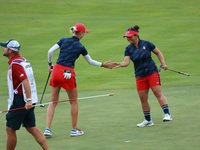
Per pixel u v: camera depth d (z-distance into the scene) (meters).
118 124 24.88
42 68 52.16
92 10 104.31
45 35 75.19
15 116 18.00
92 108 30.30
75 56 23.38
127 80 45.06
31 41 70.19
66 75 22.94
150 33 74.94
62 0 118.06
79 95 36.88
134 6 109.94
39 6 109.06
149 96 34.47
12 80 17.81
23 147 20.39
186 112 27.23
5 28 81.69
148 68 24.02
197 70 48.44
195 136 20.91
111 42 67.94
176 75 46.06
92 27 82.19
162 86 40.22
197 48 61.00
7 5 109.69
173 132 22.05
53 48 23.84
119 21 88.81
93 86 42.47
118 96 35.44
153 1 117.69
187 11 101.69
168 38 69.81
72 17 94.44
